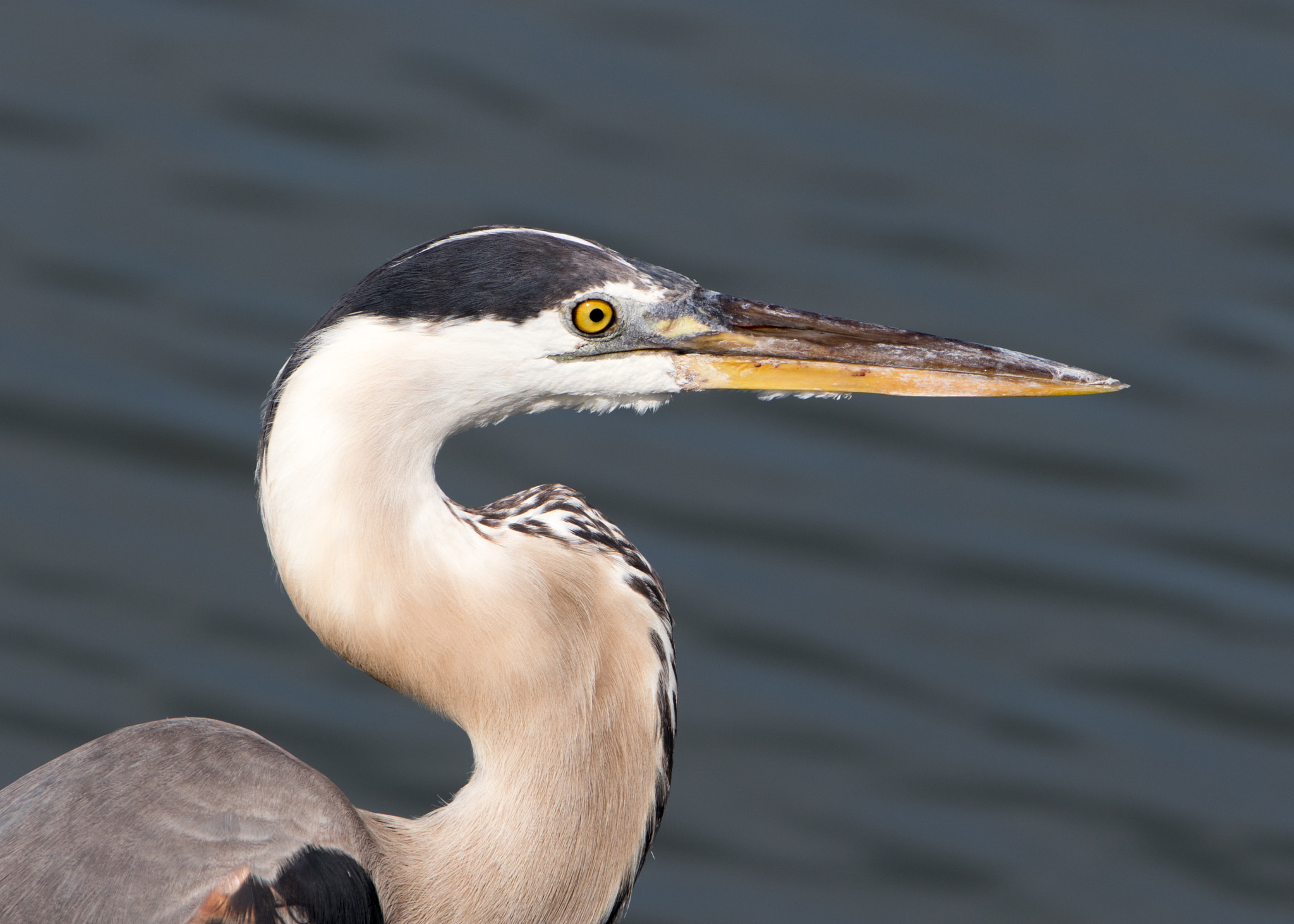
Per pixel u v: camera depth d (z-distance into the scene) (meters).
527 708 5.91
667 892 10.93
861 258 14.16
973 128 15.27
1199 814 11.39
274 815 5.57
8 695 11.41
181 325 13.50
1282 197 14.83
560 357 5.99
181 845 5.43
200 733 5.73
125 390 13.13
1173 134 15.32
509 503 6.38
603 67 15.65
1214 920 10.98
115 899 5.31
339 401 5.62
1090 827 11.37
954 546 12.77
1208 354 13.78
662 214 14.34
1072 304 13.95
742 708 11.79
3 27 15.50
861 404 13.80
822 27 16.25
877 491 13.17
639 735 6.17
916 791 11.48
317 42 15.65
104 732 11.32
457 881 5.92
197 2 15.98
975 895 11.03
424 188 14.48
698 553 12.62
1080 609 12.48
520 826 5.95
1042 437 13.57
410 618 5.75
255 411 13.11
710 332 6.26
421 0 16.19
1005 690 11.98
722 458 13.34
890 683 11.98
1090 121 15.40
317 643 12.10
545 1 16.25
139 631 11.91
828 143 15.05
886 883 11.07
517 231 6.00
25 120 14.69
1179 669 12.13
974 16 16.53
